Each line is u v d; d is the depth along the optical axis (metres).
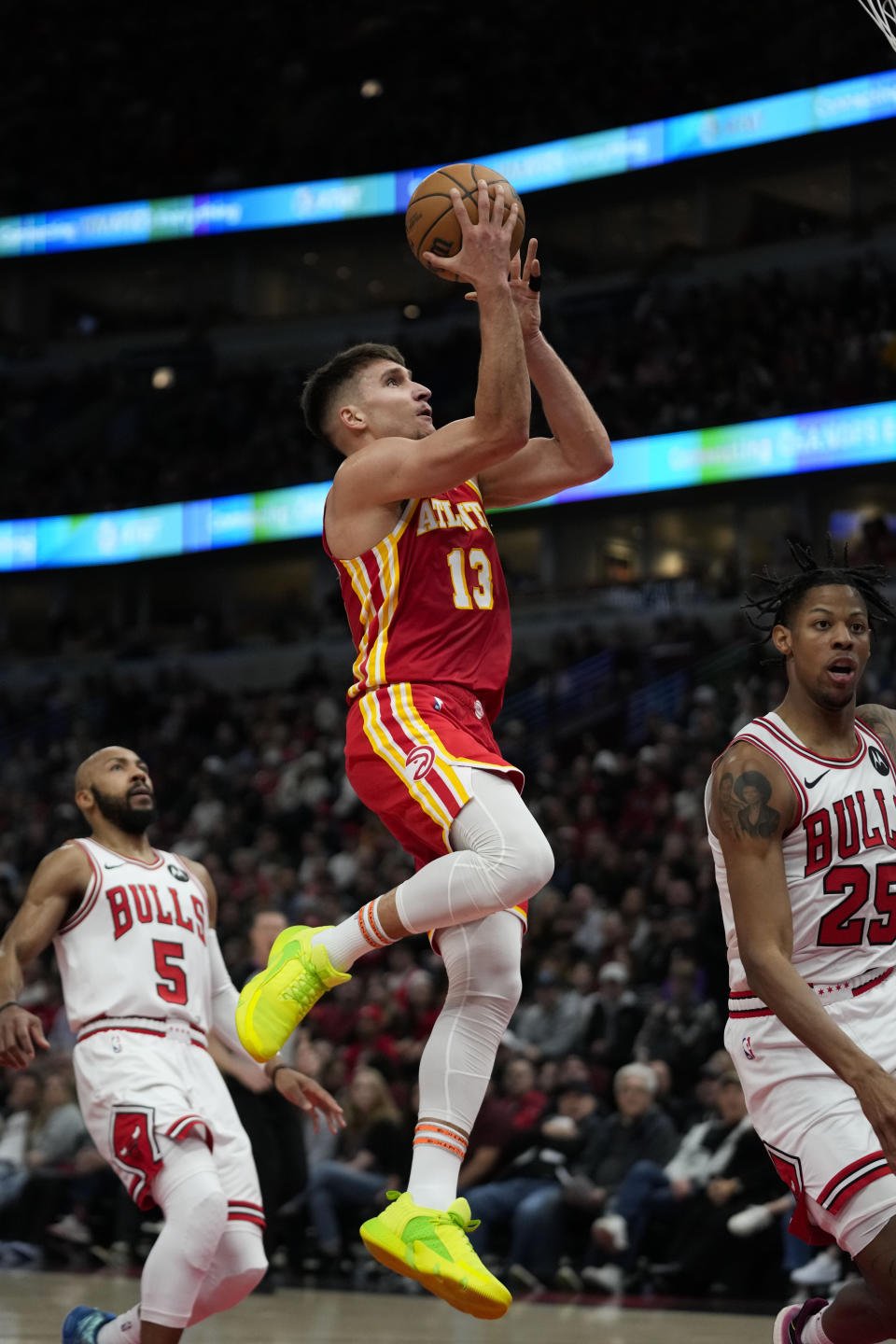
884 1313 3.65
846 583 3.82
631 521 26.66
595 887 14.93
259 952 8.38
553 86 30.14
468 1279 3.49
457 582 3.88
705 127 26.25
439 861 3.63
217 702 24.78
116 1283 9.35
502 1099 10.51
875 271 24.92
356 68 32.88
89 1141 11.73
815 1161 3.57
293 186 31.12
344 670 26.20
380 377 4.11
